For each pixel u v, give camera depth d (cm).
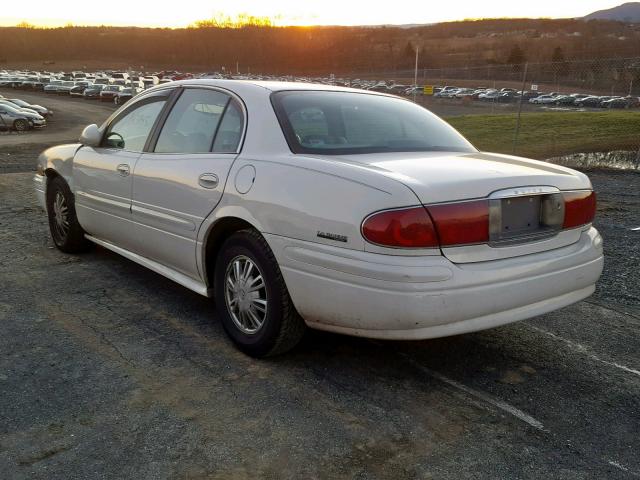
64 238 514
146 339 345
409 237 247
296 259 279
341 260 260
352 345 342
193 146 359
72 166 476
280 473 226
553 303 296
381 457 237
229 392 285
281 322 298
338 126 334
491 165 301
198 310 394
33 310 387
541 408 279
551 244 293
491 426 262
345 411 270
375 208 252
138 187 386
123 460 231
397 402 280
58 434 247
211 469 227
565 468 234
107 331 356
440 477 226
